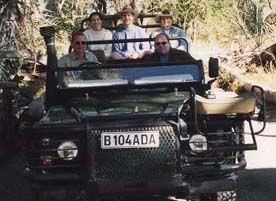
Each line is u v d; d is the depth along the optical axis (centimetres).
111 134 487
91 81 585
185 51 657
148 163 488
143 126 489
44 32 594
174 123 490
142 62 622
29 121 591
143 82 582
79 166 495
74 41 618
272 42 1361
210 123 501
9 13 1060
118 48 698
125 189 485
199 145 496
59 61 623
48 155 494
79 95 585
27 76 1068
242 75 1207
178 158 488
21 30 1121
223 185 498
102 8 1374
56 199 495
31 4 1176
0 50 1038
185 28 1441
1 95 795
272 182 638
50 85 588
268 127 882
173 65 595
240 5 1480
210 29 1439
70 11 1370
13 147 774
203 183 496
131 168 487
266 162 715
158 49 624
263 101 506
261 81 1159
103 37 743
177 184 488
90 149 486
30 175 494
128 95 581
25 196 608
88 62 610
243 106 493
